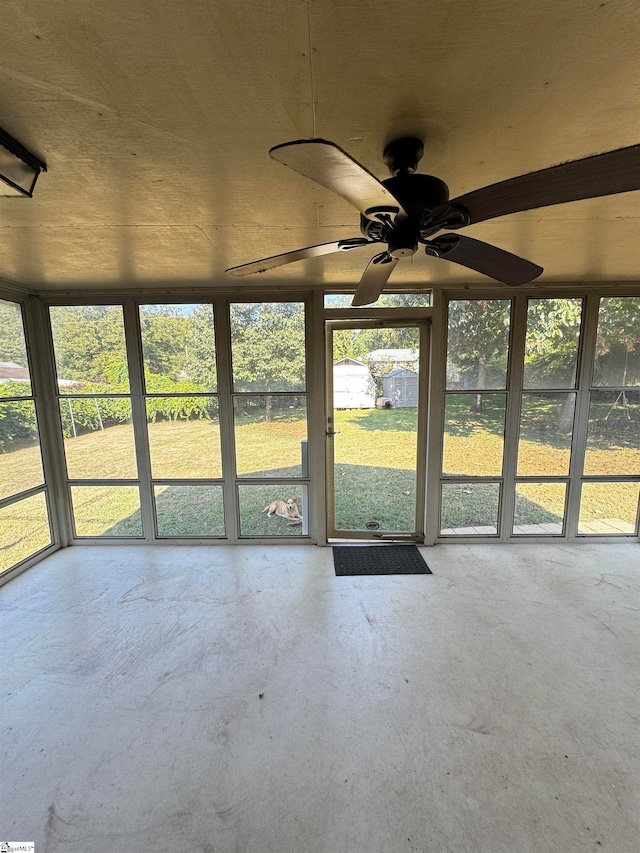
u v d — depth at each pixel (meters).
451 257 1.53
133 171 1.38
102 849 1.25
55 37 0.82
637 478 3.39
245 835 1.28
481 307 3.23
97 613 2.49
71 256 2.30
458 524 3.46
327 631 2.28
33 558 3.17
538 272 1.66
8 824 1.32
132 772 1.49
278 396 3.37
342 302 3.21
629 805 1.35
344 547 3.40
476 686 1.87
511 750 1.55
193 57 0.88
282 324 3.27
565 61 0.91
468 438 3.36
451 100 1.04
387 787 1.42
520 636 2.22
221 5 0.76
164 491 3.50
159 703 1.80
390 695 1.82
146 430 3.43
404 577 2.89
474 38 0.84
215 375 3.35
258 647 2.16
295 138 1.20
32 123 1.10
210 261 2.43
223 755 1.55
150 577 2.93
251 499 3.48
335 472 3.45
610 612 2.44
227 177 1.43
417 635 2.24
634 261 2.55
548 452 3.38
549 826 1.29
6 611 2.52
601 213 1.77
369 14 0.79
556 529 3.47
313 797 1.39
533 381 3.31
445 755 1.53
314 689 1.86
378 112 1.08
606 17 0.79
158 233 1.96
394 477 3.44
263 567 3.07
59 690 1.88
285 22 0.80
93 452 3.46
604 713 1.72
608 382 3.30
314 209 1.70
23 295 3.10
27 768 1.51
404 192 1.15
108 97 1.00
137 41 0.84
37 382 3.25
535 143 1.25
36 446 3.26
